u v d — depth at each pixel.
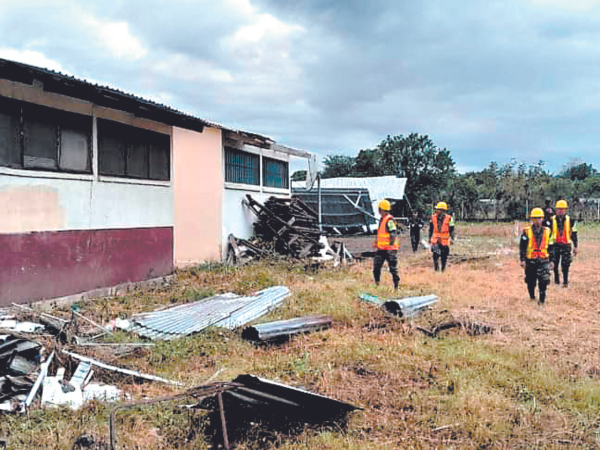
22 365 5.46
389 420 5.12
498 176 51.56
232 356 7.04
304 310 9.52
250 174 17.34
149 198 11.56
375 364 6.64
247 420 5.07
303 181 42.62
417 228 21.70
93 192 9.84
